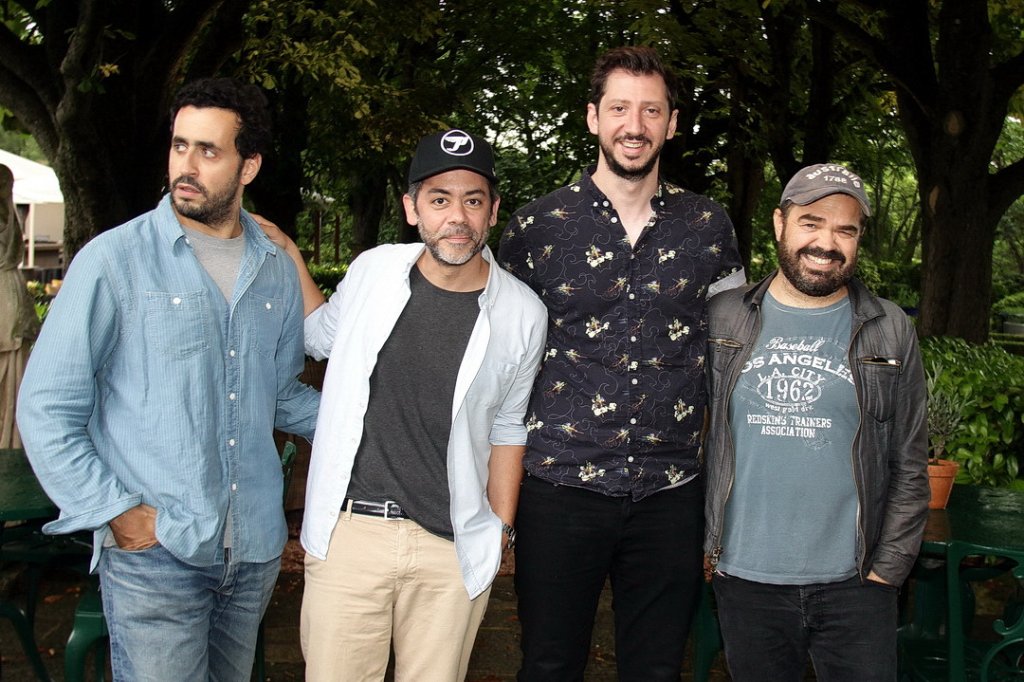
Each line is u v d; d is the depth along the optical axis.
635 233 2.76
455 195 2.48
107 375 2.31
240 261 2.44
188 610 2.32
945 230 9.62
